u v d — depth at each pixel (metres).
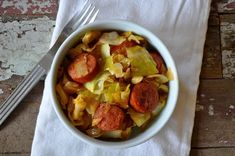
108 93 0.41
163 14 0.48
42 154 0.46
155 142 0.47
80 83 0.42
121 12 0.48
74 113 0.41
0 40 0.49
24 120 0.48
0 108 0.47
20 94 0.47
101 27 0.43
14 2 0.50
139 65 0.41
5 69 0.49
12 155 0.47
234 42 0.50
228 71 0.49
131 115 0.41
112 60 0.41
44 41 0.50
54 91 0.41
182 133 0.47
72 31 0.46
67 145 0.46
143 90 0.41
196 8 0.49
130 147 0.44
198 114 0.49
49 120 0.46
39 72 0.47
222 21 0.50
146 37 0.43
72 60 0.42
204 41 0.49
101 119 0.41
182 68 0.48
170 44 0.48
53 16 0.50
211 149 0.48
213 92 0.49
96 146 0.42
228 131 0.48
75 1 0.48
